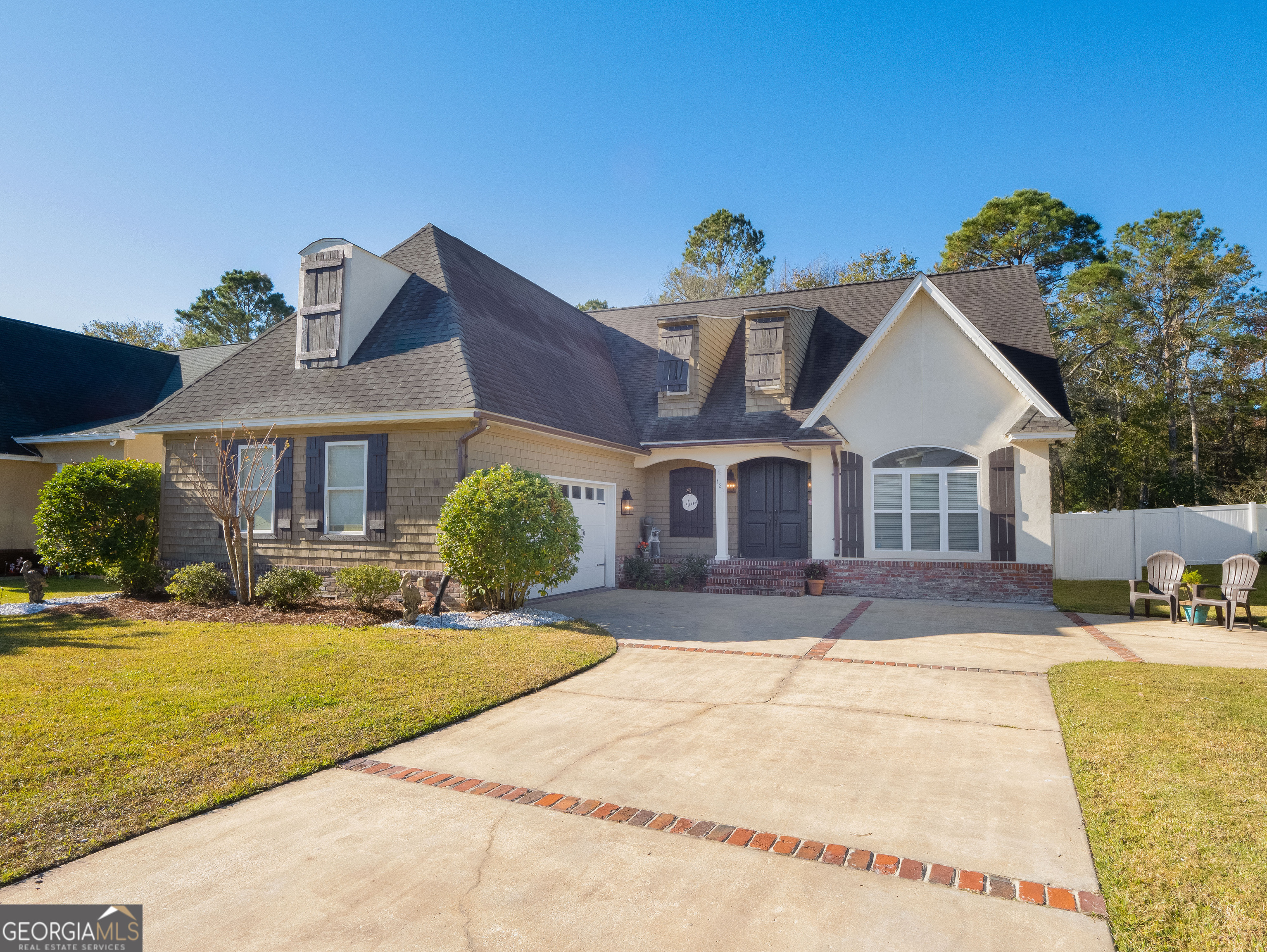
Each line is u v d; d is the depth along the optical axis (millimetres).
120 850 3822
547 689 7500
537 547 11164
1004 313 17453
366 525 13109
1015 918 3174
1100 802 4371
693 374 17969
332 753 5312
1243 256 31344
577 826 4152
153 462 17984
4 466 19062
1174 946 2881
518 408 13281
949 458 14969
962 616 12422
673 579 16219
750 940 3002
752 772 5039
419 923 3131
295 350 15141
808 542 17094
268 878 3531
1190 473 29531
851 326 18844
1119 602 14586
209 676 7363
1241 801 4250
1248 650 9453
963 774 5004
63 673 7473
